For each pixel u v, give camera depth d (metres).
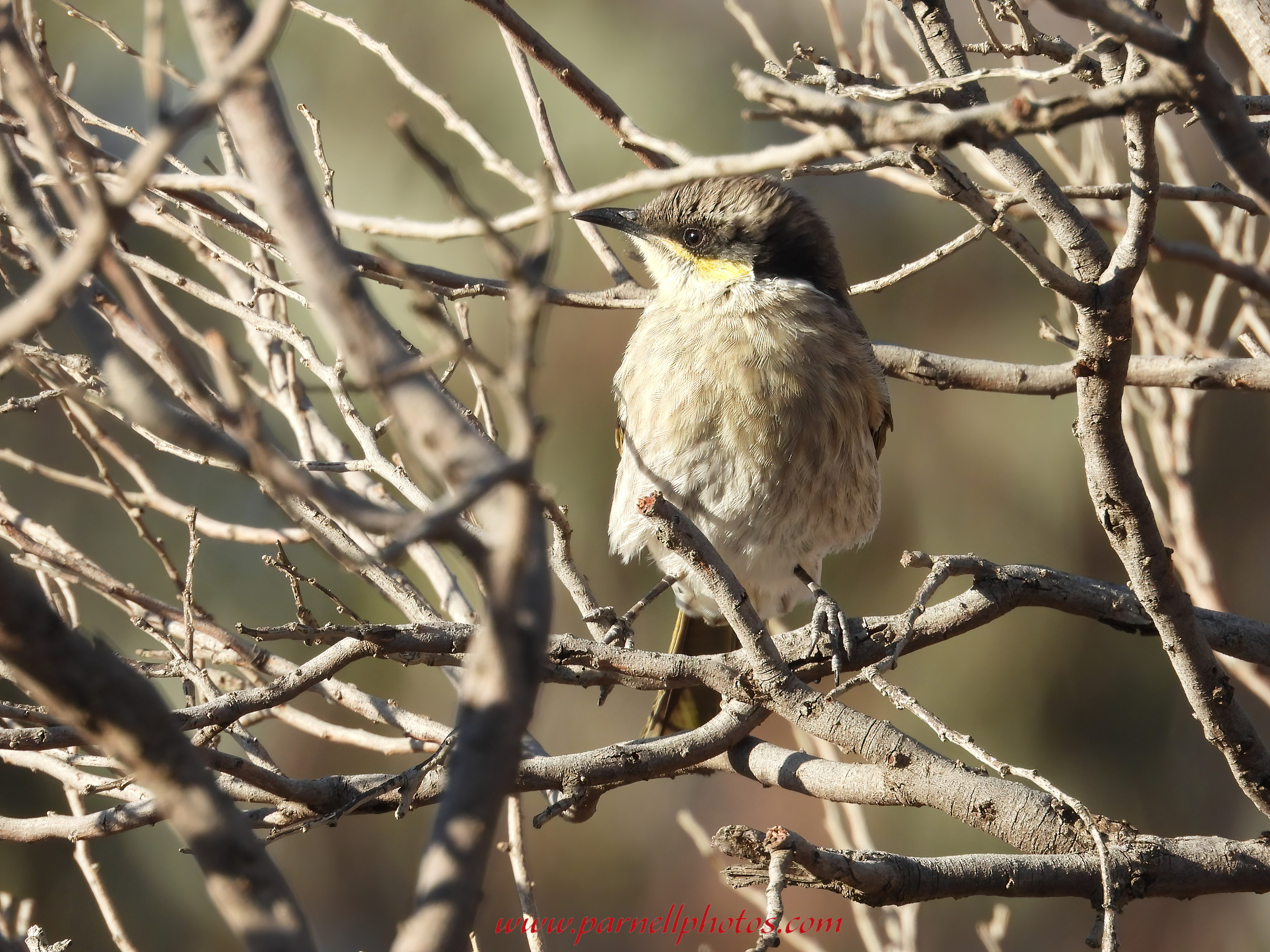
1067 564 14.16
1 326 2.90
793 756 6.80
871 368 9.15
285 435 11.02
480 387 7.15
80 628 3.97
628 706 15.27
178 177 5.16
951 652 14.44
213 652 7.12
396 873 15.39
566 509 6.81
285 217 3.54
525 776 6.53
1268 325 10.13
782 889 4.78
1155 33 3.70
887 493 14.44
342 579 13.17
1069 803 5.12
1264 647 6.85
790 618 14.04
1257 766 6.06
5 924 6.95
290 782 6.07
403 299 11.75
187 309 11.71
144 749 3.39
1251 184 4.02
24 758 6.47
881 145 3.63
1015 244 4.88
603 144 13.30
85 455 13.34
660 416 8.86
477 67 13.67
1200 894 5.86
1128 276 4.88
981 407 14.48
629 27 14.03
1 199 4.22
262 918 3.41
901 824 14.33
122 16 13.47
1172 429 9.28
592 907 15.33
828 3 9.11
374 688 13.63
